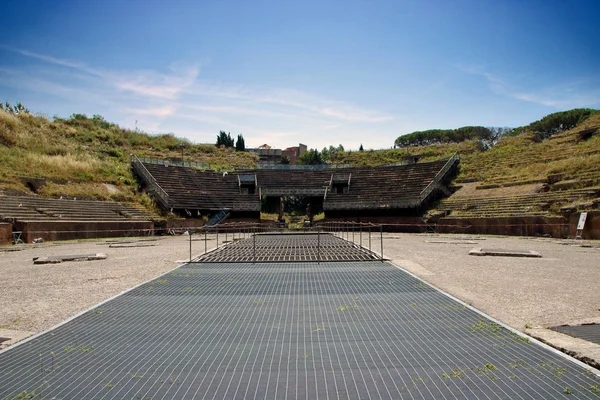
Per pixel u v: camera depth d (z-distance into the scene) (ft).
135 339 22.67
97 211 123.65
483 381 16.85
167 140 256.52
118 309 28.99
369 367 18.45
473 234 122.83
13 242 91.91
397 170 179.63
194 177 175.22
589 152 137.18
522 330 23.35
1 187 108.68
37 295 34.81
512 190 133.39
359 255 59.31
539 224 106.32
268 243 83.35
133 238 114.01
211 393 16.15
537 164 148.25
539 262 53.83
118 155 195.00
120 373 18.21
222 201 165.37
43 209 107.14
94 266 52.65
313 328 24.27
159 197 150.71
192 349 21.06
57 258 57.88
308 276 41.70
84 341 22.43
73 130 207.31
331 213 171.42
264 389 16.42
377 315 26.81
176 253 68.08
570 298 31.83
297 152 362.74
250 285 37.27
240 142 309.42
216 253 64.95
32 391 16.57
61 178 134.10
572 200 106.63
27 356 20.31
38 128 184.44
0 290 37.29
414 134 317.63
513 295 32.96
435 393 15.87
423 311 27.58
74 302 31.96
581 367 18.04
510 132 286.87
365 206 158.40
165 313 27.91
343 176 182.80
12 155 135.95
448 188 161.27
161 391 16.42
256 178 184.55
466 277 41.60
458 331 23.25
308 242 85.56
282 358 19.67
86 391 16.52
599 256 61.05
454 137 305.94
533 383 16.58
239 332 23.72
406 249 72.43
